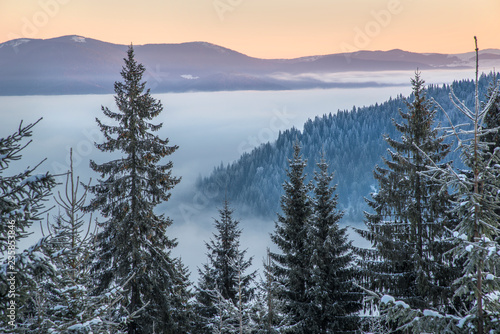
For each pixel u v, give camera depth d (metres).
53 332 6.77
